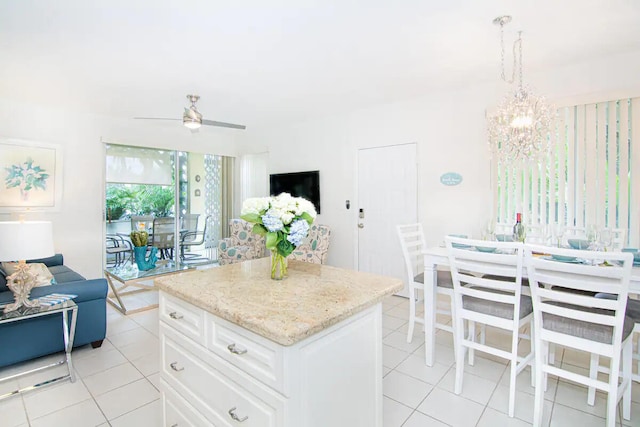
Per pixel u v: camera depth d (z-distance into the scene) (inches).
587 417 76.1
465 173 142.9
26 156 160.1
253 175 237.0
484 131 137.3
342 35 95.8
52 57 108.4
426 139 153.9
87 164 178.5
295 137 207.6
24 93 145.2
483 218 138.2
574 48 106.0
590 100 114.8
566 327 70.5
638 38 99.4
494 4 81.2
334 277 67.6
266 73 124.2
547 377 89.0
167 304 64.2
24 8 80.1
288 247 63.9
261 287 60.4
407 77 129.6
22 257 84.7
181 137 216.2
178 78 128.3
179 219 219.0
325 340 48.0
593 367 80.8
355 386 54.6
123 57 108.8
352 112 179.3
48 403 82.3
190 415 58.7
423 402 81.8
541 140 115.1
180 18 85.7
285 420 42.2
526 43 101.7
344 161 183.9
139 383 91.0
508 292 97.6
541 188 125.0
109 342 116.6
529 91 115.1
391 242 167.2
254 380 46.3
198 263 216.1
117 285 186.4
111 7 80.2
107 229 187.2
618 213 110.9
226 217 243.0
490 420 75.2
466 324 116.6
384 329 126.3
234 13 83.6
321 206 194.7
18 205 158.6
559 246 100.1
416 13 84.7
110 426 74.2
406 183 160.9
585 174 116.6
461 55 110.4
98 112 176.2
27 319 97.6
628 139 109.5
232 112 180.4
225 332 50.9
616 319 64.0
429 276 98.0
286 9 82.1
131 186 197.2
